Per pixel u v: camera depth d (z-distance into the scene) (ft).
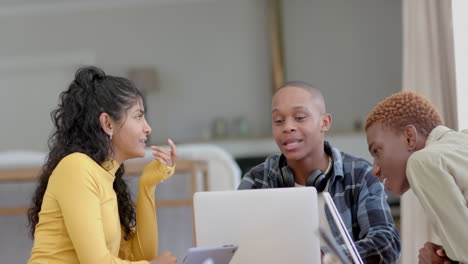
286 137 6.44
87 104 6.06
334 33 27.50
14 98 28.30
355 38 27.40
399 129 5.39
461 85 7.94
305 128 6.41
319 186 6.57
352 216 6.58
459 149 4.94
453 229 4.77
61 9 28.12
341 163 6.63
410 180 4.99
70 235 5.61
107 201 5.96
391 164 5.46
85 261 5.54
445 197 4.79
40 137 28.37
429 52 8.20
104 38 28.02
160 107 27.99
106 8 28.02
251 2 27.71
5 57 28.22
